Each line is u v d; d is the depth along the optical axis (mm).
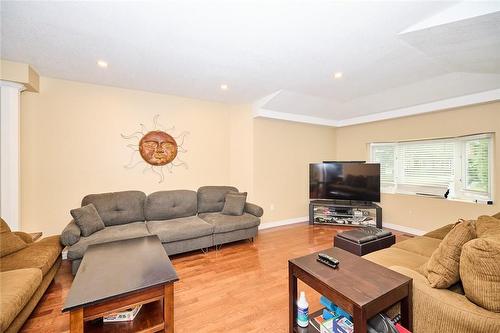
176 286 2184
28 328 1622
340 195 4328
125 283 1412
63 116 2961
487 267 1020
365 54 2305
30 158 2779
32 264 1797
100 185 3188
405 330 1133
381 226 3965
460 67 2523
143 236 2328
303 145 4727
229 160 4355
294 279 1480
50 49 2207
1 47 2166
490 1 1411
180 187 3812
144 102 3490
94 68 2641
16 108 2521
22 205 2736
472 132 3152
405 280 1241
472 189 3336
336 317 1309
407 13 1638
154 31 1900
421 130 3729
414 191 4023
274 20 1735
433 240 2197
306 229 4156
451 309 1073
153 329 1451
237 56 2355
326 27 1828
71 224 2484
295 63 2520
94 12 1652
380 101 3787
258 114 3920
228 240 3152
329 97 3820
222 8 1602
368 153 4629
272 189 4328
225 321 1707
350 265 1422
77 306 1203
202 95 3711
